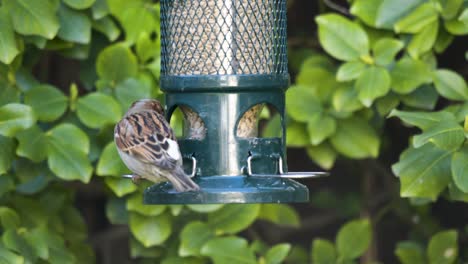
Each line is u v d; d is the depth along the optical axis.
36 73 12.65
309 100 10.83
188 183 8.35
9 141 9.76
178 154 8.66
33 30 9.68
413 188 9.38
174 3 9.50
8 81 10.17
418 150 9.46
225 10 9.34
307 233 16.08
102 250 14.74
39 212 10.97
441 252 11.68
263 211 11.71
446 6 10.11
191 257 10.87
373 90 10.05
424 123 9.13
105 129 10.43
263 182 8.73
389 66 10.41
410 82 10.22
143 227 10.72
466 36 12.17
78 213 11.73
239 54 9.38
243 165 8.98
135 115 9.10
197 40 9.40
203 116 9.03
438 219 14.32
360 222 11.84
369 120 11.52
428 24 10.12
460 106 10.10
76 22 10.15
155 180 8.82
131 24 10.60
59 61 12.97
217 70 9.36
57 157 9.91
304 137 11.02
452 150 9.12
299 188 8.71
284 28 9.73
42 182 10.97
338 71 10.24
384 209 13.84
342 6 12.09
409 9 10.16
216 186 8.73
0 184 10.30
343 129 11.01
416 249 12.05
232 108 8.98
